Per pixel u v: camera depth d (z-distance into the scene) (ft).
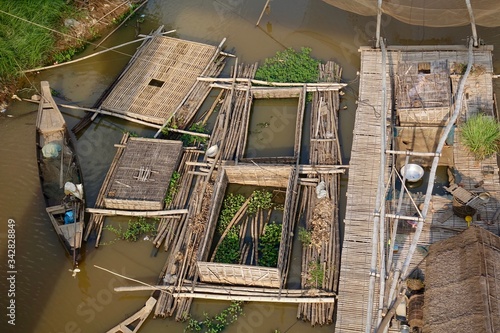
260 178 55.36
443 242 44.75
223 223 53.67
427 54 60.13
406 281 45.32
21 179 59.57
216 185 53.21
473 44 59.41
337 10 72.02
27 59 68.74
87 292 51.19
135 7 75.51
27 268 53.01
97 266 52.54
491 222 48.37
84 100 66.18
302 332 46.73
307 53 67.36
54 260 53.36
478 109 55.16
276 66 65.92
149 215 54.54
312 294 47.62
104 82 67.97
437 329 40.42
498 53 63.87
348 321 44.86
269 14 73.00
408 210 50.65
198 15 74.02
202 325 47.80
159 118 61.72
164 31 72.54
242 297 48.06
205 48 68.44
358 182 52.85
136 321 48.14
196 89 64.69
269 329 47.21
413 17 63.52
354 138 55.93
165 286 49.34
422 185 54.03
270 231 52.34
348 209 51.19
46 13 70.38
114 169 58.39
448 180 53.67
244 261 50.80
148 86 65.36
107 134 62.80
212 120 62.54
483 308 38.81
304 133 60.29
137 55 68.74
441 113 54.03
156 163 57.36
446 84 55.11
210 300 49.08
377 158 54.29
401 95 55.26
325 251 50.21
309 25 71.15
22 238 55.01
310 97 62.90
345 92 63.21
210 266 47.39
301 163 57.57
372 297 42.70
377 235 45.55
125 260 52.70
